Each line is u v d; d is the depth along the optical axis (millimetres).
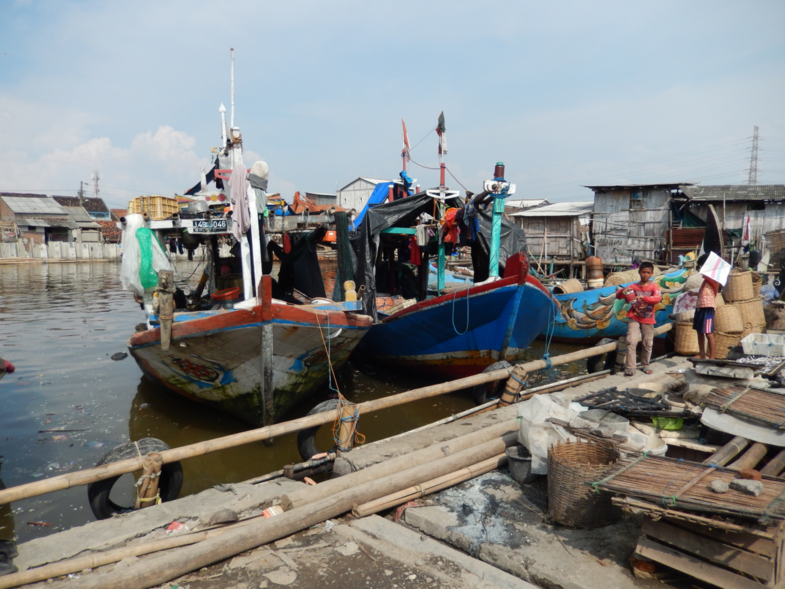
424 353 10172
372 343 11062
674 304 11055
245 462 6738
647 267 8359
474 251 11453
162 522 4188
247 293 7859
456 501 4531
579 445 4461
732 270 10062
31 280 30500
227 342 6840
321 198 50562
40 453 6828
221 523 4176
